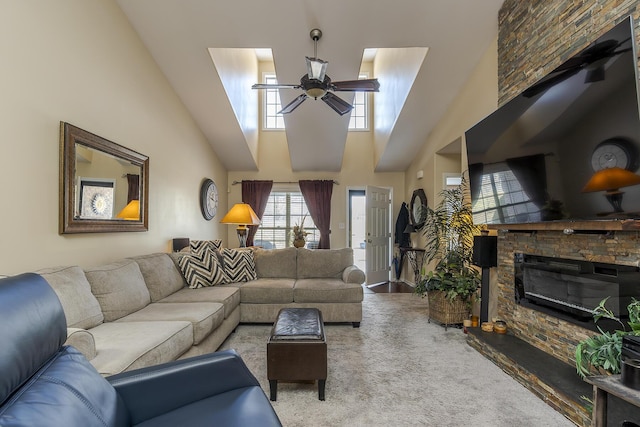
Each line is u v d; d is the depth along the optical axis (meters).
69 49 2.31
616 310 1.85
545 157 2.09
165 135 3.77
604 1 1.94
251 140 5.59
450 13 3.03
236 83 4.55
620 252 1.84
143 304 2.52
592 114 1.75
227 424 1.14
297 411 1.90
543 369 2.11
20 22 1.92
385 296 4.89
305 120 4.72
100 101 2.65
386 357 2.65
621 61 1.58
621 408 1.33
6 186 1.84
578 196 1.86
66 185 2.25
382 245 6.10
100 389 1.08
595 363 1.56
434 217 4.15
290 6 2.93
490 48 3.31
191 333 2.16
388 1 2.90
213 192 5.22
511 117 2.41
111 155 2.76
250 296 3.42
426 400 2.01
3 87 1.82
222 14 3.01
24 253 1.96
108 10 2.75
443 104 4.26
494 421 1.80
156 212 3.56
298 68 3.68
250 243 6.12
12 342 0.81
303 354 2.02
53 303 1.06
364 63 6.22
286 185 6.31
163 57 3.49
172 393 1.28
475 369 2.43
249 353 2.74
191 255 3.40
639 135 1.51
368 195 5.72
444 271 3.58
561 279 2.26
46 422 0.78
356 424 1.78
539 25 2.51
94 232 2.56
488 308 3.16
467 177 3.75
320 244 6.20
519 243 2.71
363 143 6.37
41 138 2.08
